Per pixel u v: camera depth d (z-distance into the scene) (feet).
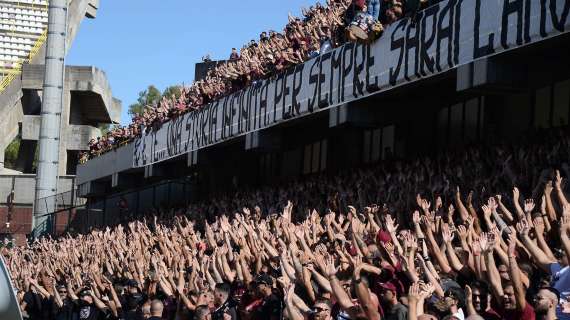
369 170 71.51
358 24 64.75
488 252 29.91
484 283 30.66
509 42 50.47
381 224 47.21
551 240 36.04
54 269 79.51
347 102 69.51
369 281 35.40
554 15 46.93
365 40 65.16
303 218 71.31
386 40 63.41
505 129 67.05
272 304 39.19
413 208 55.77
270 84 82.53
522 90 55.98
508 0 50.67
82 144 198.70
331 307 35.37
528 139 57.26
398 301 33.17
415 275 32.65
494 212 37.58
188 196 125.49
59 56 151.94
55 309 67.21
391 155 75.15
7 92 186.70
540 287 28.91
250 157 111.14
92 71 198.39
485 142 65.62
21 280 84.07
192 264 50.39
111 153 138.62
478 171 54.65
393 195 60.34
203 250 58.90
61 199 156.15
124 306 55.26
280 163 104.42
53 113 150.61
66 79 198.29
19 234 176.24
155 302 44.62
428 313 30.19
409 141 78.33
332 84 71.05
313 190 75.77
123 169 131.34
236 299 42.27
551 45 53.11
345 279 36.29
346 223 50.90
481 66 54.54
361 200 61.72
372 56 65.21
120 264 67.92
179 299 46.32
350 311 32.78
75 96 205.67
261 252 46.21
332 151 92.12
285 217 51.49
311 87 74.59
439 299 30.04
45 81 150.61
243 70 90.38
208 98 98.99
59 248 101.91
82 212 135.33
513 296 28.96
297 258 40.32
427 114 76.13
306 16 98.37
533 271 32.12
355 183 69.10
